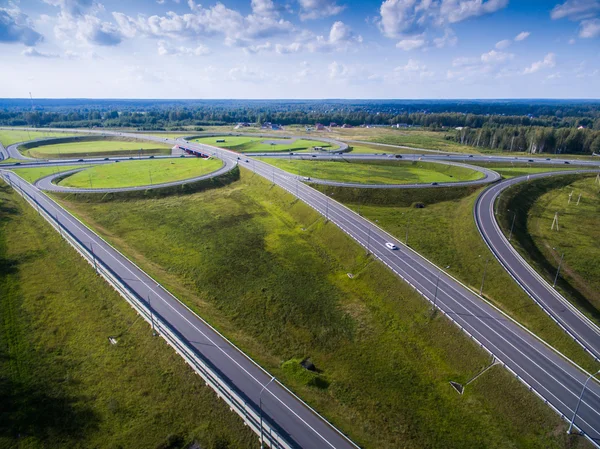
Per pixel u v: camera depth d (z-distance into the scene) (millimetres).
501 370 56594
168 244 102062
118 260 88125
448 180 153000
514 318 68438
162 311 69875
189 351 58188
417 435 49531
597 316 70062
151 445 47062
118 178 159625
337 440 46438
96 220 116250
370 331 69500
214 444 46875
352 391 56781
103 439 48219
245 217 122188
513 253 90375
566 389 53281
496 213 114062
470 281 80562
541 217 118438
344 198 131375
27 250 94938
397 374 59969
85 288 79062
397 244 96250
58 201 129000
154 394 54219
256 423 47750
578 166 179375
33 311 72562
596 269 87625
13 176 159375
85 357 61688
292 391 53812
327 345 66750
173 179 157125
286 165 179875
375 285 81312
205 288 82500
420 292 75062
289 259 95062
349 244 97188
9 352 62344
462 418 52031
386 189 136375
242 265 91750
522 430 49375
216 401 52062
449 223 110812
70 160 198375
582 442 46219
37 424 50219
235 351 60844
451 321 66875
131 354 61562
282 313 74750
